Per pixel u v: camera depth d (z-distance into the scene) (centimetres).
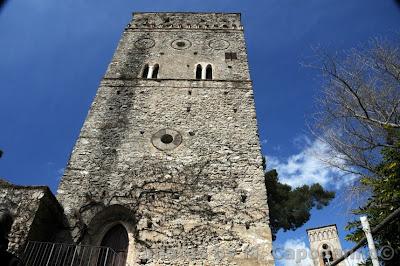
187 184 1541
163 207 1456
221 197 1491
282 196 2719
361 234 1002
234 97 2014
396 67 1455
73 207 1452
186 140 1741
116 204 1463
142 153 1673
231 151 1684
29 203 1268
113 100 1977
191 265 1278
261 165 1619
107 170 1598
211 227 1390
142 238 1355
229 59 2348
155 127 1809
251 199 1481
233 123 1836
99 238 1422
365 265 1016
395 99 1428
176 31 2681
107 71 2198
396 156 1041
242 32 2695
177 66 2261
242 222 1405
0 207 1261
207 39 2584
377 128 1395
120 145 1712
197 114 1891
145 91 2042
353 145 1418
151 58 2341
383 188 1012
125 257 1365
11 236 1182
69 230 1384
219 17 2895
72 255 1309
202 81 2122
